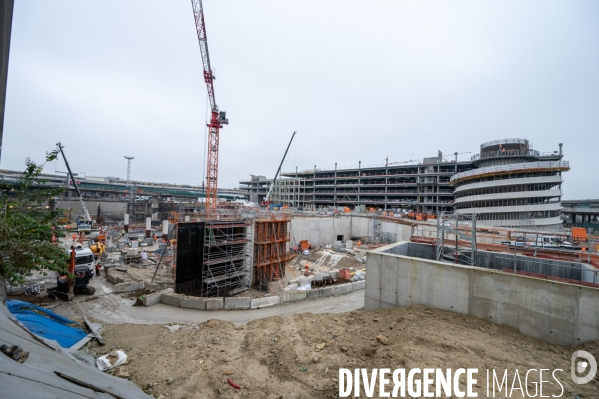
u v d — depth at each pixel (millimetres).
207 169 68750
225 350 10227
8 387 2758
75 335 11734
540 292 10828
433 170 95500
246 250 35219
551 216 57688
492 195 60438
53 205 60562
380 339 9852
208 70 63781
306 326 12023
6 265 11039
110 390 5254
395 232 50562
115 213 77375
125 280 25188
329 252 46406
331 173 123750
